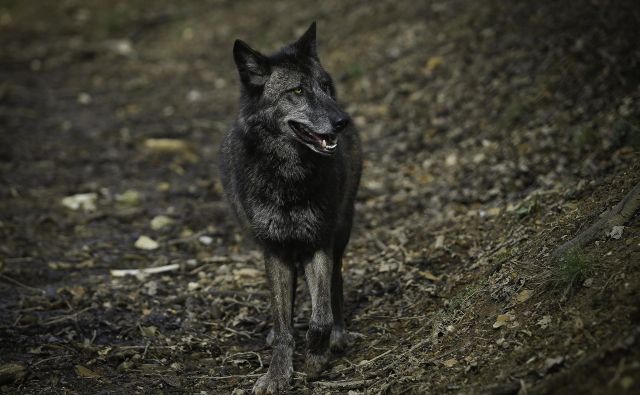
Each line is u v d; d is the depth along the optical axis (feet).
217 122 68.33
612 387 18.71
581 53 48.60
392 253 37.83
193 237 44.62
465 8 65.46
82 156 60.85
